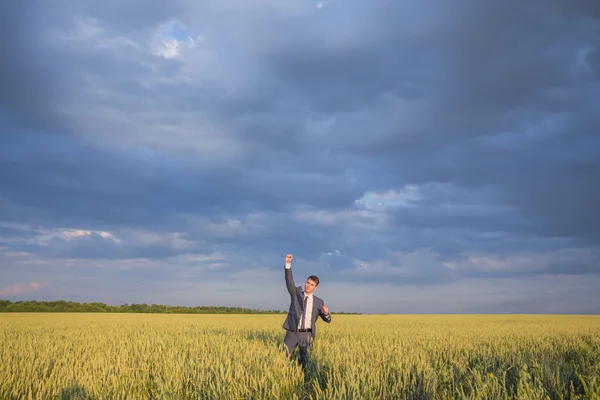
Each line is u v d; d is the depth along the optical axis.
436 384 7.41
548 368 7.92
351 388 6.68
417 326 28.86
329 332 20.36
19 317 48.75
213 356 10.21
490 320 46.81
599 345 13.62
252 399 6.92
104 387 7.30
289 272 10.19
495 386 6.71
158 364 8.94
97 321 37.44
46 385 7.32
